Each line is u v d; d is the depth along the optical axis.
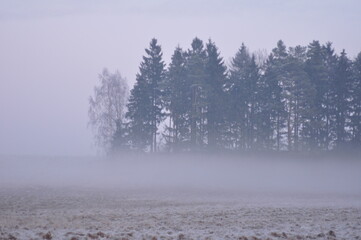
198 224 18.69
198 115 67.50
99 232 14.90
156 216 21.83
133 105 71.06
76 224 17.92
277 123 69.94
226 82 70.75
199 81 67.44
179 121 70.25
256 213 23.69
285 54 70.00
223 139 70.00
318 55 68.75
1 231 15.54
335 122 69.94
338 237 15.68
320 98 69.00
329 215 23.05
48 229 16.47
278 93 68.38
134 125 70.88
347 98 69.25
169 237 14.73
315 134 69.38
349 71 68.69
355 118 68.12
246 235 15.59
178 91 69.56
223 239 14.68
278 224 19.08
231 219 20.72
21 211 24.20
